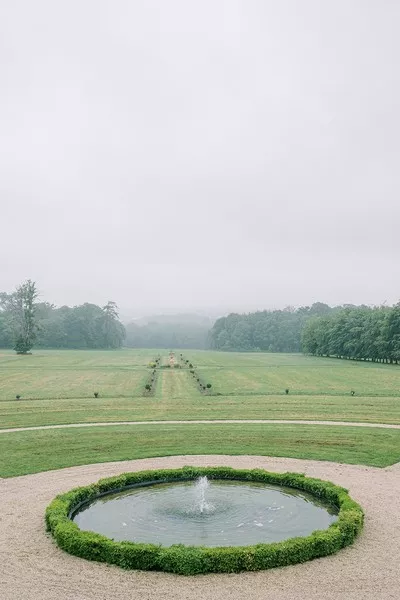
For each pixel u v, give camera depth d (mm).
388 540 14555
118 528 15820
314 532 14070
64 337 194250
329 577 12406
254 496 18797
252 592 11758
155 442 27844
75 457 24719
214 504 17938
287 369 79000
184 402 43062
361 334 106562
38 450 26078
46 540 14711
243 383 58438
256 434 29641
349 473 21844
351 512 15523
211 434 29734
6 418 35250
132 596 11602
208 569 12742
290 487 19766
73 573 12711
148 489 19781
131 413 37375
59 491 19453
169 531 15562
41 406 40844
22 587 12008
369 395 46719
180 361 100250
